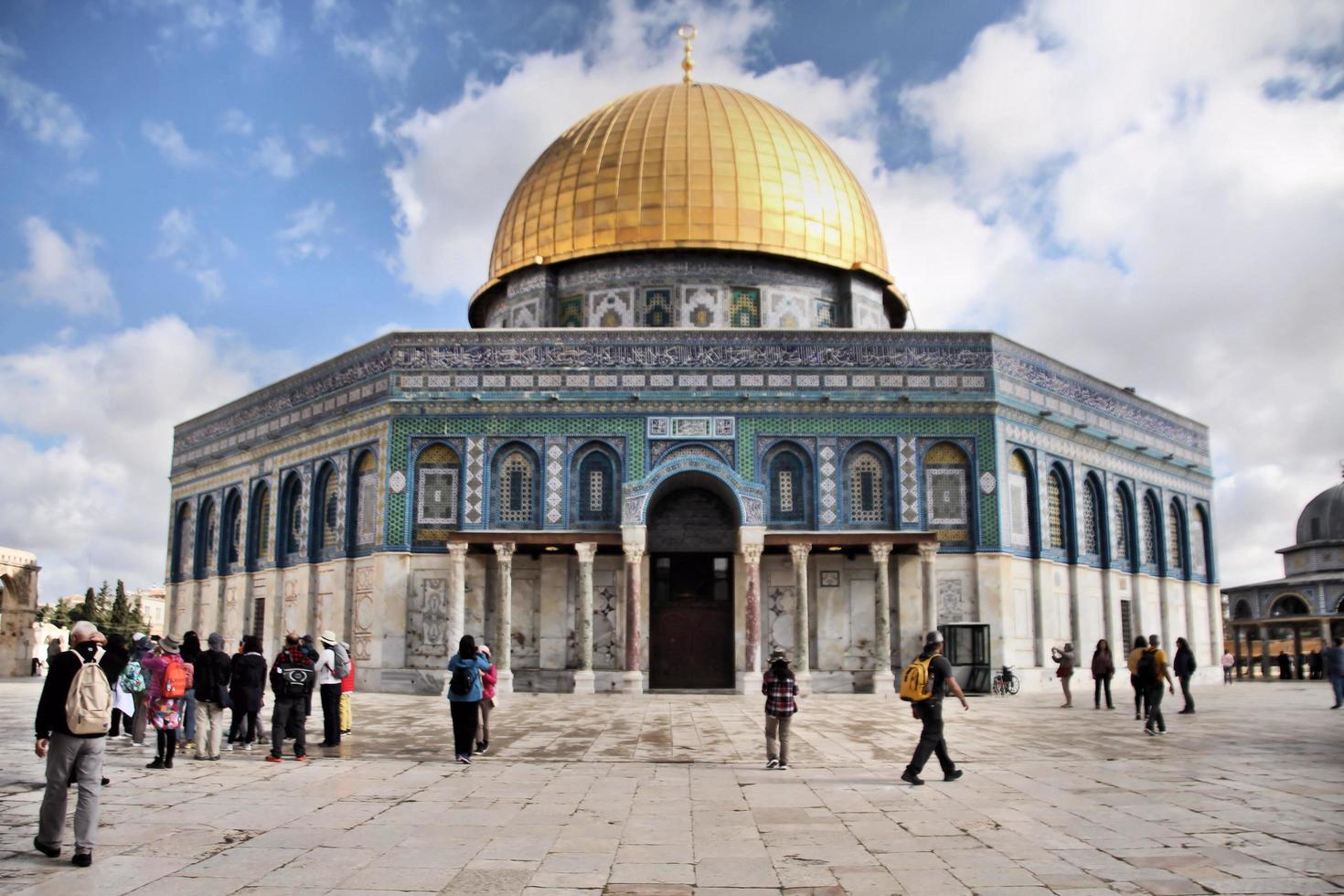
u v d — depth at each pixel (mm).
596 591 30453
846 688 29906
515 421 30594
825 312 36312
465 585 30172
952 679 13734
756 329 30859
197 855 9430
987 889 8320
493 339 31000
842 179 37594
